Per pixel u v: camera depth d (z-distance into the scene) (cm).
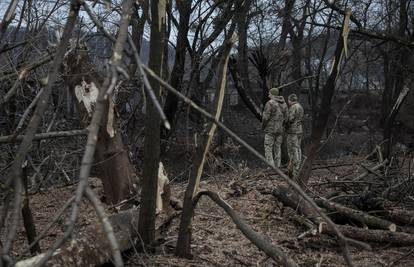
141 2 692
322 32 1695
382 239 521
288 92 1875
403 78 1470
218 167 981
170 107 1061
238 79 1473
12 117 518
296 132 1087
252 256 479
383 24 1692
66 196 669
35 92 516
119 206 584
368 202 612
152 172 434
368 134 1983
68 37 225
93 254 384
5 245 159
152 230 454
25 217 407
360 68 2367
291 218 599
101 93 165
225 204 404
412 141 1656
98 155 605
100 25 212
